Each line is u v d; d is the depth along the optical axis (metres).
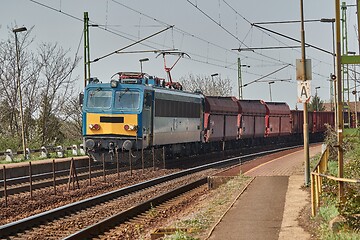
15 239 15.49
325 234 12.61
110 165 35.38
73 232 16.50
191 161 41.16
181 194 25.44
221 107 47.53
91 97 33.50
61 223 17.75
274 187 22.33
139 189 26.22
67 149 43.28
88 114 33.34
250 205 18.22
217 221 15.73
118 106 32.94
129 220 18.77
